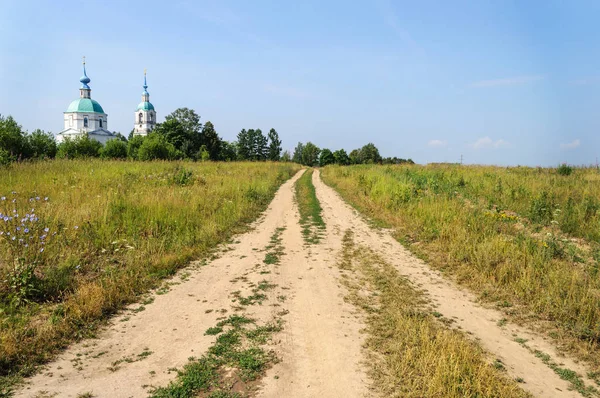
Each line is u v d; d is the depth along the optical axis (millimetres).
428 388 3631
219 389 3668
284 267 7543
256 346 4500
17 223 7090
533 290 6156
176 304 5676
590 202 10422
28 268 5434
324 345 4562
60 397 3438
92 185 12086
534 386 3928
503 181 15742
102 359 4156
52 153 34125
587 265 6980
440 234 9289
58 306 5148
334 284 6656
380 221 12195
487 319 5500
